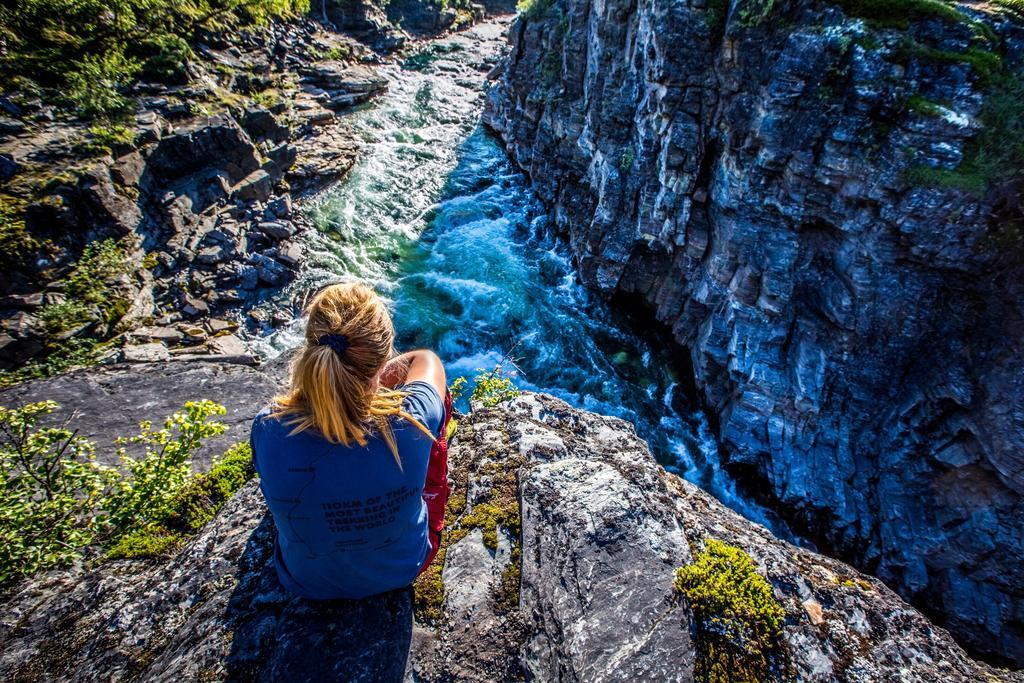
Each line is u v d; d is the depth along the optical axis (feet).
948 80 34.63
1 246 50.14
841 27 36.37
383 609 8.52
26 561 11.69
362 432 6.64
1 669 9.05
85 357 49.47
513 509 10.34
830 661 8.22
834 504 41.86
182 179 67.77
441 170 87.20
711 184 48.39
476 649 8.19
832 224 40.60
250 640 8.34
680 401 53.98
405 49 139.74
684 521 10.27
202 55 86.48
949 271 37.47
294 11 116.26
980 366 36.32
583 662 8.00
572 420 15.10
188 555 10.40
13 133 59.47
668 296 58.18
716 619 8.42
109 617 9.61
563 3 70.79
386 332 6.91
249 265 62.18
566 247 72.02
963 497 37.86
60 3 71.20
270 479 6.87
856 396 42.09
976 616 36.37
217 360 51.57
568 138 68.49
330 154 84.02
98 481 13.97
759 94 40.81
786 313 44.73
